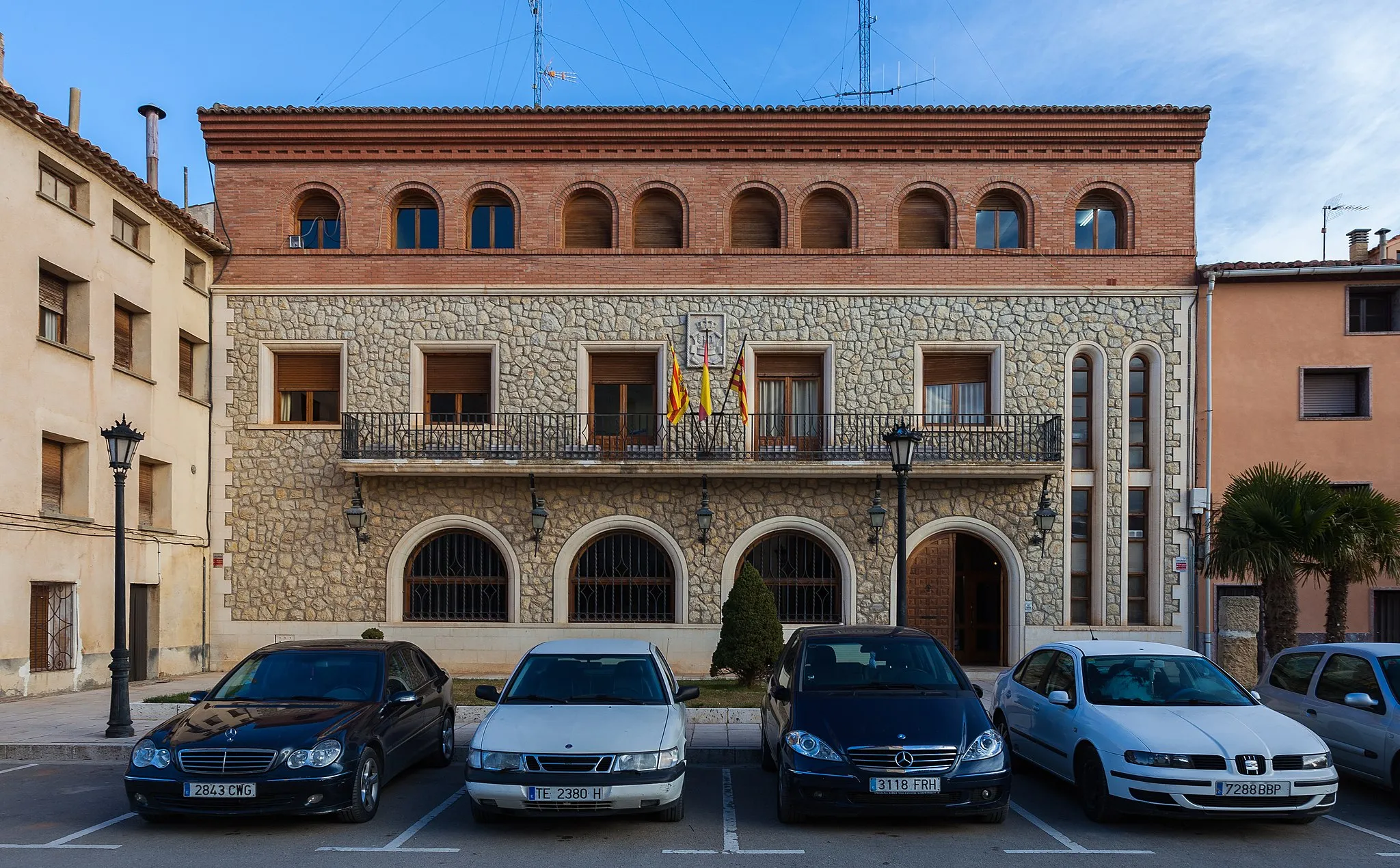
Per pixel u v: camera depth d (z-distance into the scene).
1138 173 18.17
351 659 9.22
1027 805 8.63
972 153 18.22
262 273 18.45
